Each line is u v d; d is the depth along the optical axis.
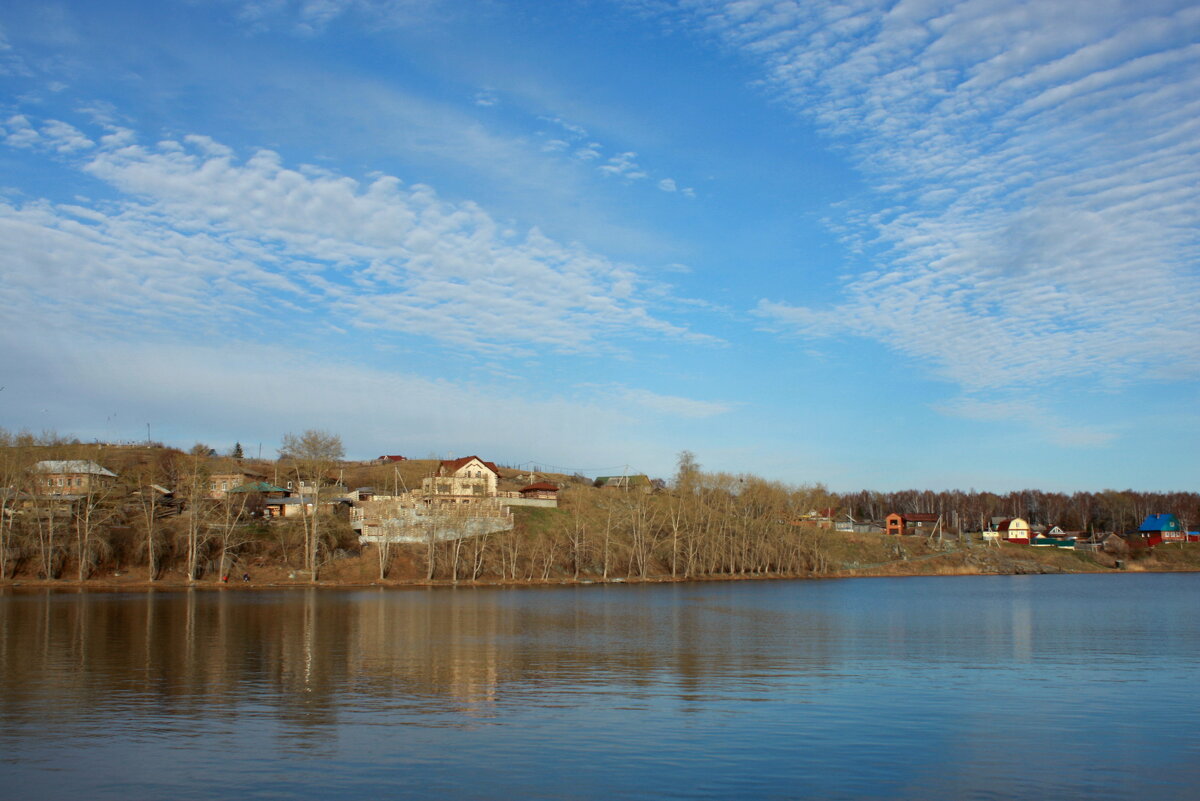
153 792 24.95
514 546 147.50
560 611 86.19
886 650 56.69
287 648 54.38
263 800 24.33
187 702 37.28
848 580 183.88
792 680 44.19
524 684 42.34
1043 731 33.09
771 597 117.00
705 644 58.91
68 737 30.98
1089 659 53.06
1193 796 25.52
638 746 30.30
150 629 64.31
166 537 132.38
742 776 26.95
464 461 193.50
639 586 143.75
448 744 30.38
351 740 30.83
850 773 27.48
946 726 33.78
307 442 148.25
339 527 142.50
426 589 123.56
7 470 120.00
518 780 26.33
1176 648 58.97
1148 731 33.19
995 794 25.59
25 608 82.38
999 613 90.56
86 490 134.12
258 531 142.00
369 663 48.59
